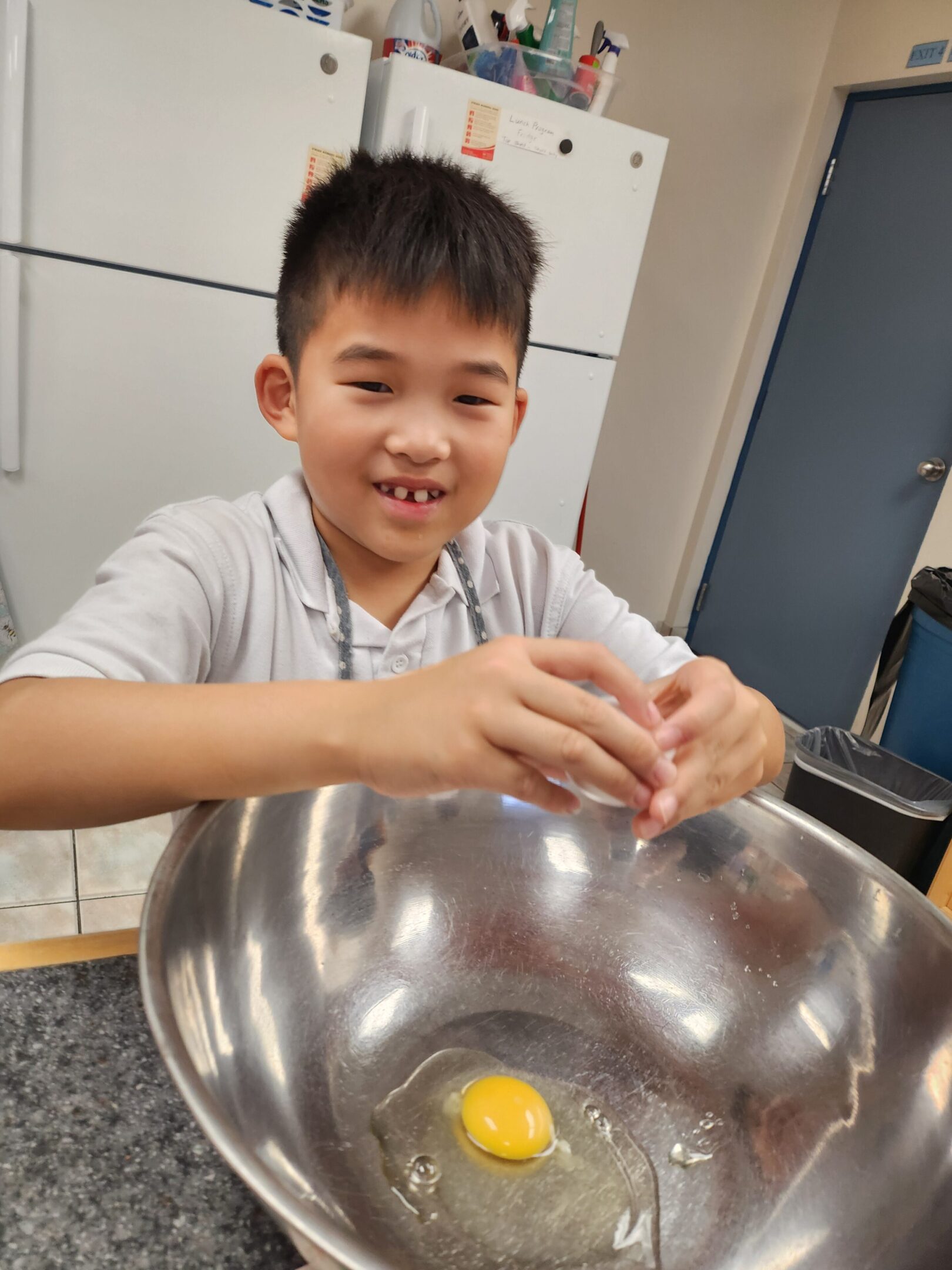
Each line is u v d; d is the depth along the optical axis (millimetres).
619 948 619
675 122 2836
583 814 647
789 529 3186
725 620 3480
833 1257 438
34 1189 391
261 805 522
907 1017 521
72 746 493
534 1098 478
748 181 3014
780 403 3207
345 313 617
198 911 467
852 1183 473
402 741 429
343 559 799
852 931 568
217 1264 375
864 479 2918
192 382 1808
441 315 604
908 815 1919
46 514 1792
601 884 642
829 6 2887
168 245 1708
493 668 409
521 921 625
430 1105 490
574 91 2125
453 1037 545
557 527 2420
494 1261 409
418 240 602
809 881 593
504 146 1950
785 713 3254
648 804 401
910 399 2768
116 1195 395
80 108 1567
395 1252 396
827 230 3029
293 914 551
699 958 609
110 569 697
